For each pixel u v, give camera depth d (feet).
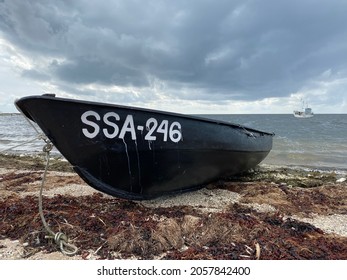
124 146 12.40
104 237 10.69
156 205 14.89
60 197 15.70
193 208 14.47
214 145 15.39
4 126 132.16
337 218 13.91
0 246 9.94
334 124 159.53
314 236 11.19
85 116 11.35
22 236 10.64
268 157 41.65
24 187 18.67
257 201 16.25
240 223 12.11
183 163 14.48
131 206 14.43
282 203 15.93
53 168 27.37
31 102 10.30
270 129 118.11
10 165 28.71
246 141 18.85
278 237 10.87
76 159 11.96
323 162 37.81
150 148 12.99
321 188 19.76
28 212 13.00
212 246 10.24
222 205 15.43
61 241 9.91
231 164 18.30
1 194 16.34
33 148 50.60
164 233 10.61
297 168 32.24
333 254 9.71
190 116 13.92
